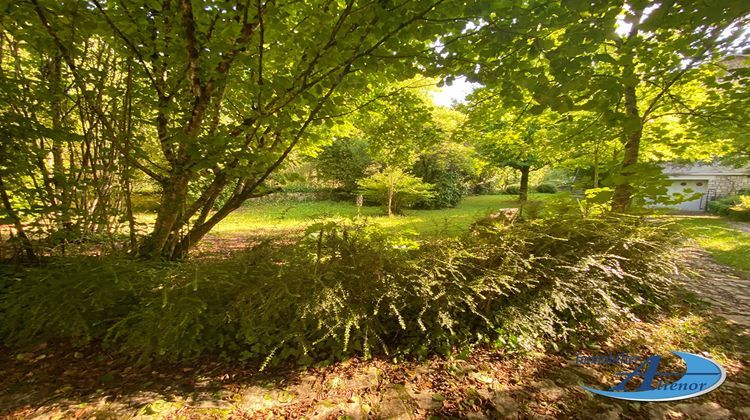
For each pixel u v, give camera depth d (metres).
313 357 2.45
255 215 12.10
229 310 2.46
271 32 2.75
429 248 2.95
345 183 17.66
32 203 3.17
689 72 3.80
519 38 2.29
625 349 2.69
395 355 2.51
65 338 2.55
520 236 3.00
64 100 3.60
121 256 3.00
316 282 2.41
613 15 2.03
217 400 2.03
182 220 3.85
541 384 2.25
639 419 1.93
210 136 3.05
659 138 4.88
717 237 7.69
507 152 14.95
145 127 4.68
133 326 2.40
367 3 2.24
